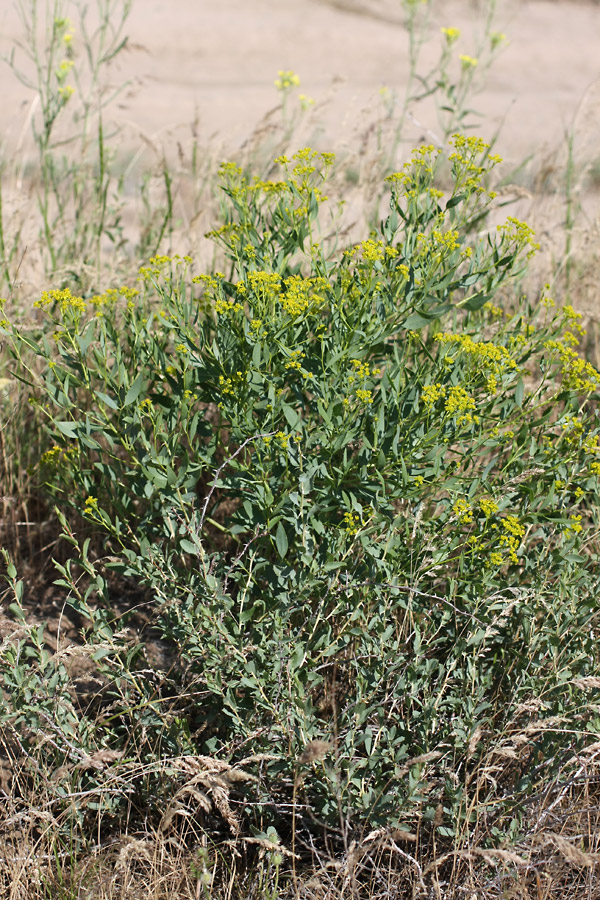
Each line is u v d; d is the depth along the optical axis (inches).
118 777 89.2
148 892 84.4
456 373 106.8
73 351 107.8
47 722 94.5
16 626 94.8
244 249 111.8
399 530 107.6
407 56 924.0
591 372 104.7
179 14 988.6
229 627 99.1
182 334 108.0
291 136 191.0
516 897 86.1
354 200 167.3
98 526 132.0
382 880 87.4
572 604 103.1
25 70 531.2
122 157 305.0
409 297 108.2
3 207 182.7
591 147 206.8
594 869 91.7
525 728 89.7
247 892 89.1
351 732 91.4
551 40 994.1
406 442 101.7
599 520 113.6
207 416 138.6
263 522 106.3
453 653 98.3
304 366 106.8
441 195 113.9
